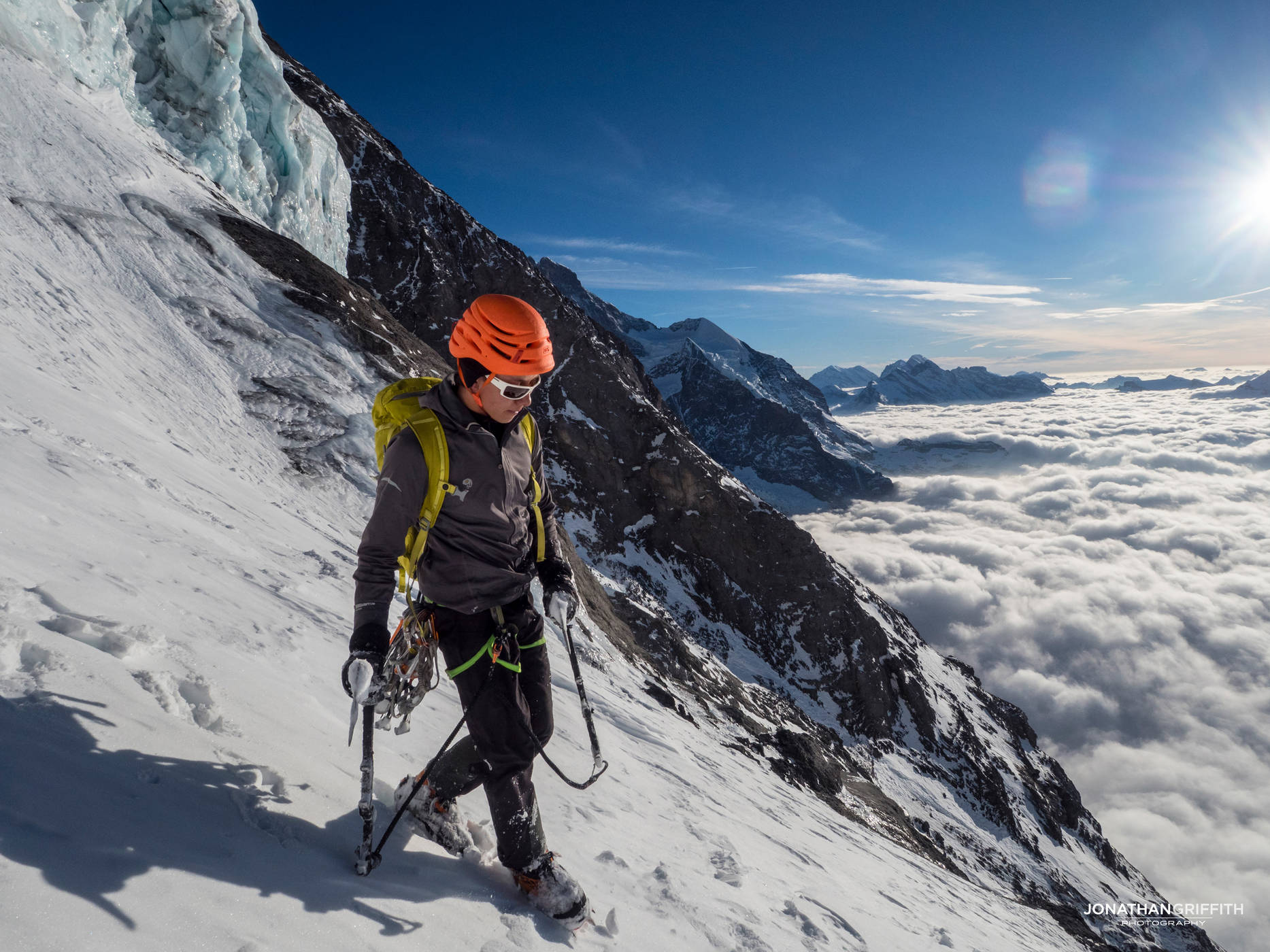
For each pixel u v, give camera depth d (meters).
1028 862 47.44
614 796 4.12
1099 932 40.47
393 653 2.09
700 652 34.53
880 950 3.55
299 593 4.87
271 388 13.09
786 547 60.59
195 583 3.60
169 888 1.33
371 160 61.28
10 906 1.05
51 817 1.31
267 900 1.49
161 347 12.30
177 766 1.78
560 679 7.88
